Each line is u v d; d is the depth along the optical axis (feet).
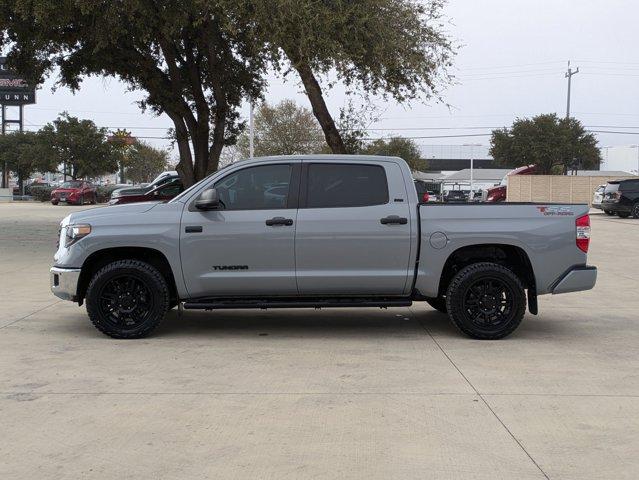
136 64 58.75
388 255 24.36
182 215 24.39
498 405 17.28
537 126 207.00
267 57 55.83
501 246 25.03
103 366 20.98
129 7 43.21
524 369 20.76
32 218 92.53
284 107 164.66
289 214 24.29
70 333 25.72
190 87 67.92
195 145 65.00
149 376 19.89
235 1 42.73
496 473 13.25
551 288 24.84
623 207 100.07
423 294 24.80
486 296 24.79
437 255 24.40
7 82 190.49
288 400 17.66
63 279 24.56
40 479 12.98
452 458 13.96
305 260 24.29
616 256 53.98
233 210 24.41
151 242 24.13
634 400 17.75
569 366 21.16
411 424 15.90
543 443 14.78
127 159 203.82
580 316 30.07
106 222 24.38
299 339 25.09
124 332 24.62
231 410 16.88
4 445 14.62
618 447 14.58
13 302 32.32
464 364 21.34
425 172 267.80
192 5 43.96
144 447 14.52
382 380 19.51
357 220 24.26
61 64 62.69
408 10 49.24
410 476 13.10
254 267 24.32
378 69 50.78
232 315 30.14
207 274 24.32
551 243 24.54
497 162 221.25
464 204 24.57
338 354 22.70
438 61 52.95
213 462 13.75
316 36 44.45
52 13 44.09
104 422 16.01
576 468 13.51
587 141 214.07
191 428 15.64
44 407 17.04
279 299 24.71
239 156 184.34
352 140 65.72
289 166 24.82
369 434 15.26
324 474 13.17
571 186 146.51
